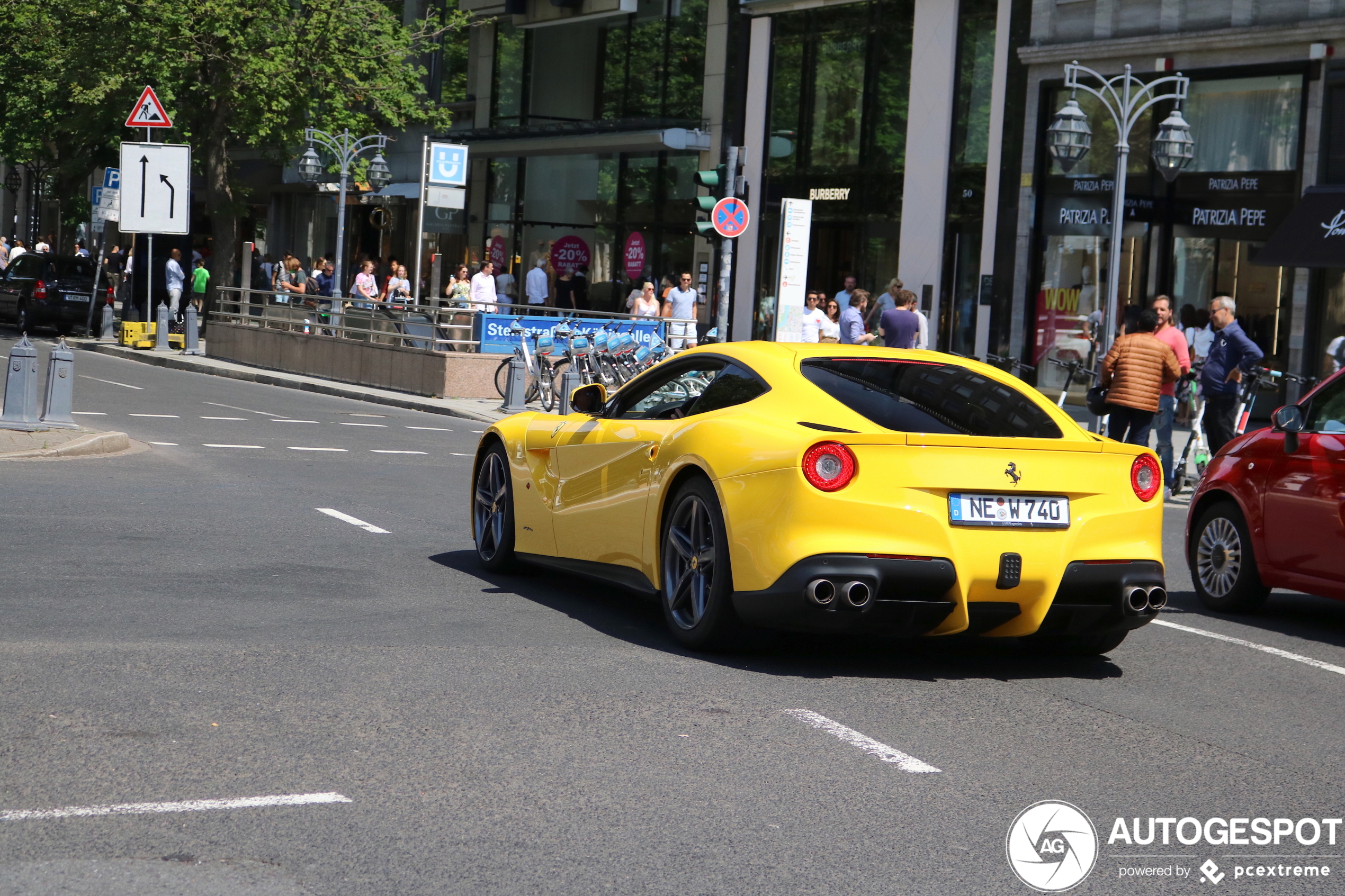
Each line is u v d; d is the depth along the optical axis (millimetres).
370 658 6777
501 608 8203
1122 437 14938
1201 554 9914
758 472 6934
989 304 27672
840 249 31078
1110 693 6945
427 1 42500
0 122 44062
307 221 49094
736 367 7719
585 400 8594
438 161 27438
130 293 34094
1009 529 6887
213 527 10492
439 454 16891
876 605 6750
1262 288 23484
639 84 35375
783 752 5590
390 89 36188
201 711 5766
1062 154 19266
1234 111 24062
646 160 34812
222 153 35500
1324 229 21922
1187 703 6801
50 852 4227
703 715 6070
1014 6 27359
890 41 29875
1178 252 24703
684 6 34156
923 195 29078
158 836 4402
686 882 4203
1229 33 23688
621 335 25906
